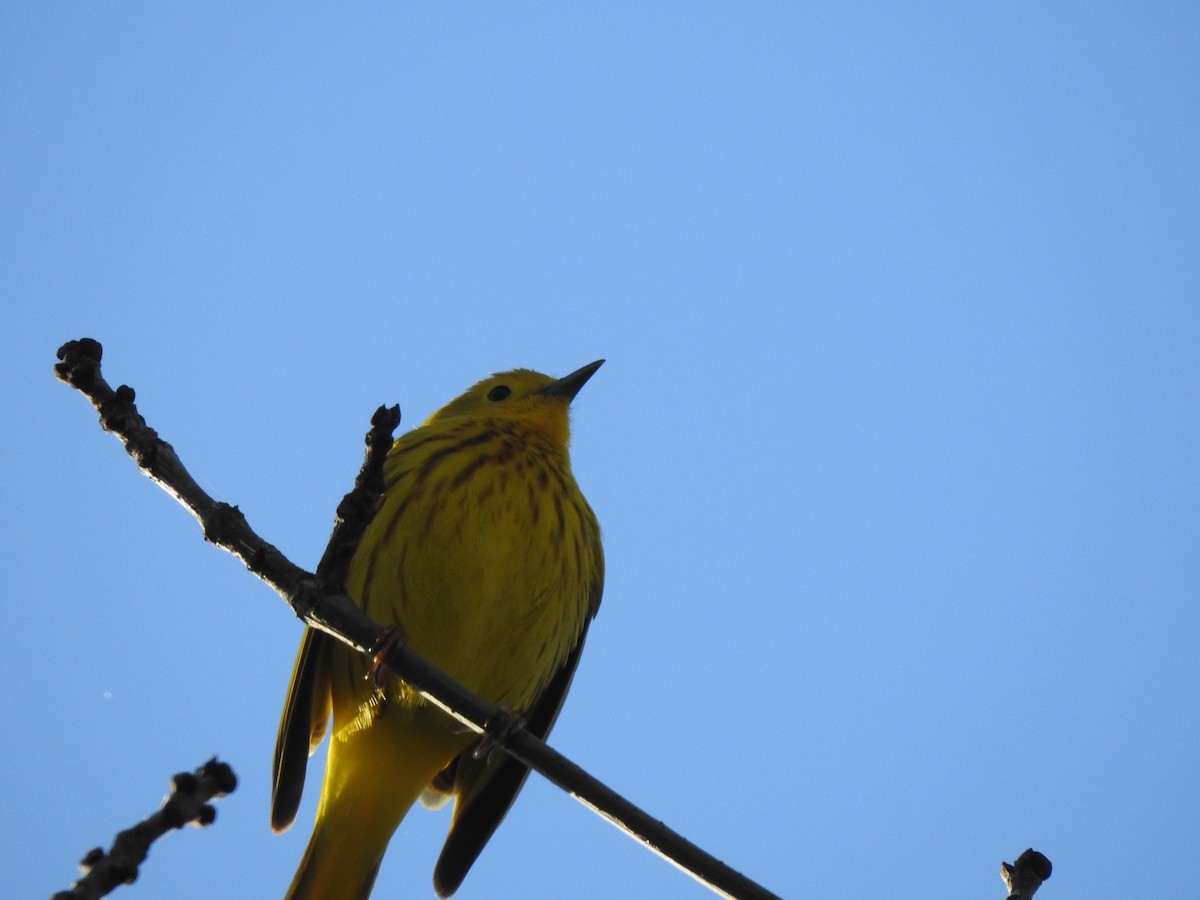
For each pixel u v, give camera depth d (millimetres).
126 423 9523
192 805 7230
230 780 7320
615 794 9250
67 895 6875
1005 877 9047
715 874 8945
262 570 9258
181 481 9477
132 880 7035
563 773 9438
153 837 7137
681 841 9086
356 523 9117
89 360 9602
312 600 9195
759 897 8820
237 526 9336
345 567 9234
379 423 9078
